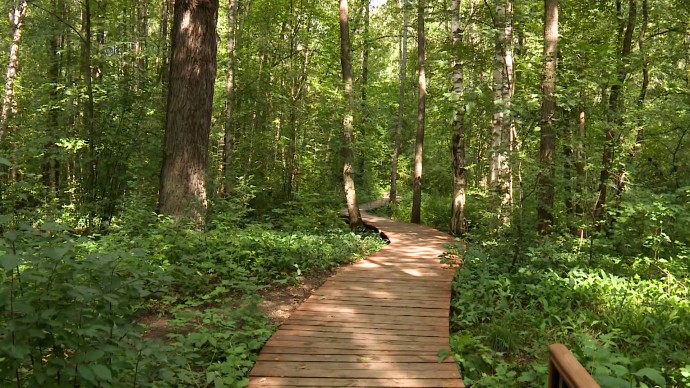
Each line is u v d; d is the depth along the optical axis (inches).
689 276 321.1
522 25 553.3
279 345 196.2
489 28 496.1
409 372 173.5
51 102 537.3
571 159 352.2
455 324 243.4
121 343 111.0
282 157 931.3
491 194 378.6
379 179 1427.2
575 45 442.0
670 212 330.3
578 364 79.7
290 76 882.1
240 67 855.7
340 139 705.6
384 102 1152.2
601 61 426.9
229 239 333.1
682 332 223.6
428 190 1196.5
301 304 253.9
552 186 361.4
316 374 170.1
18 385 99.7
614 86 482.3
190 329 215.9
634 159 460.8
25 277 99.5
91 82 540.7
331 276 322.3
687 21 547.8
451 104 530.9
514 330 223.9
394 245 468.8
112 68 612.7
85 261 110.1
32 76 705.0
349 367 176.6
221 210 469.4
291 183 868.6
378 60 1267.2
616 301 263.1
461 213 582.6
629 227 382.6
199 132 384.8
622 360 141.7
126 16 797.9
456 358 186.1
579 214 387.5
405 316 236.7
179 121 379.2
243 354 181.5
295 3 900.0
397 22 1021.8
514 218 334.3
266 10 859.4
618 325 230.8
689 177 454.0
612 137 366.3
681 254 362.0
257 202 744.3
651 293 280.8
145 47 661.9
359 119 697.6
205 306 251.8
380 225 642.2
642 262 356.8
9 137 551.8
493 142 528.7
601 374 131.6
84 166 513.3
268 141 877.8
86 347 99.5
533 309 255.6
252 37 898.1
